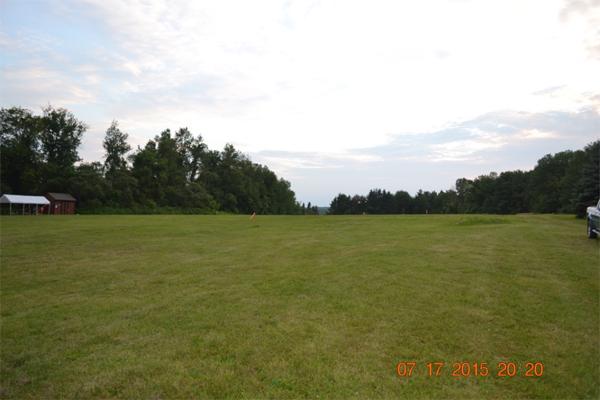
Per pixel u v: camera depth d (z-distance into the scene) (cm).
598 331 521
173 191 7988
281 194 12350
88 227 2364
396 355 454
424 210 12531
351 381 394
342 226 2484
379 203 12862
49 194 5647
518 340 493
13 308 666
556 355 452
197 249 1392
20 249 1388
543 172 8019
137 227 2408
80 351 480
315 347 477
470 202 10462
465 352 461
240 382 395
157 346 490
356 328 539
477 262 1006
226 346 486
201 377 407
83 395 377
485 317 577
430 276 847
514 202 9025
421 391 375
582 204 3231
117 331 546
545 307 621
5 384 400
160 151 8488
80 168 6894
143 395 375
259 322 573
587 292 710
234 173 10006
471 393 371
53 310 651
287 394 371
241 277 898
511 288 738
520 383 390
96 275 941
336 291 740
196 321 583
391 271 906
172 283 847
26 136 6406
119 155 7925
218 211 8650
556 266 948
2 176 6106
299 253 1266
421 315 589
